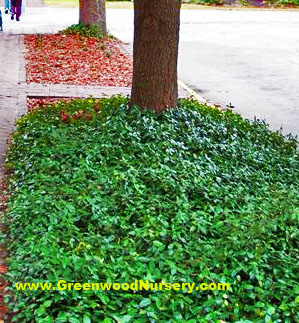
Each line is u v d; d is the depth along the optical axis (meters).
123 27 26.53
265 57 19.17
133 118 7.94
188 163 6.52
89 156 6.60
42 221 5.15
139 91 8.34
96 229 5.18
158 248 4.78
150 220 5.18
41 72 14.20
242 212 5.58
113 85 13.17
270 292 4.31
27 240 4.86
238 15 35.03
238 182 6.51
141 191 5.81
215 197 5.91
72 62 15.75
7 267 4.90
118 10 35.03
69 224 5.09
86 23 21.16
